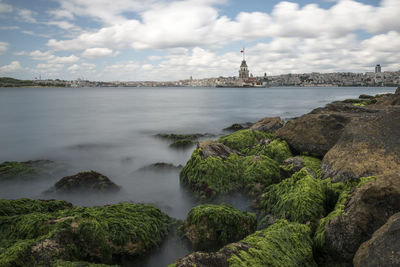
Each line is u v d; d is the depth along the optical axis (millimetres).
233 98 105500
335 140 11250
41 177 12758
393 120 8680
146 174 13266
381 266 3586
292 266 4613
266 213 7875
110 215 6371
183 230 6828
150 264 6039
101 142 23234
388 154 7473
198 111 54156
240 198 9352
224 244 6309
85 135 26969
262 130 18891
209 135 24484
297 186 7574
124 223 6172
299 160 10656
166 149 19922
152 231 6516
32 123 35406
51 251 4930
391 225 3918
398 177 4941
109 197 10375
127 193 10867
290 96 119312
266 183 9570
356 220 4777
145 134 27438
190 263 4199
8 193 11055
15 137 25828
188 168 11156
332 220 5199
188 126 33562
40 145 22156
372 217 4691
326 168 8523
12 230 6051
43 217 6137
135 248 5914
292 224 5812
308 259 4941
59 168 14547
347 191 6758
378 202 4781
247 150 14133
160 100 92625
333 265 4863
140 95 139500
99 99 96938
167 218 7645
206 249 6320
